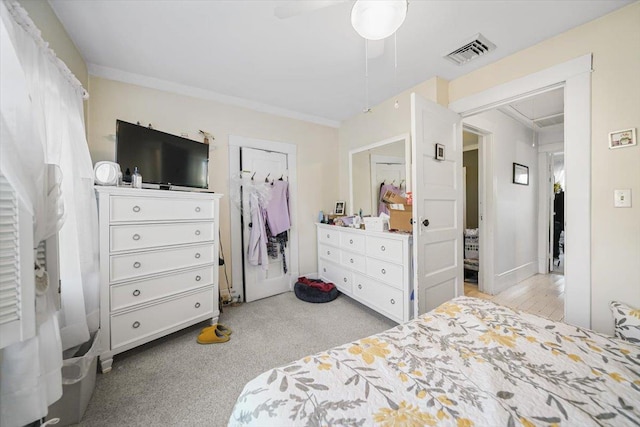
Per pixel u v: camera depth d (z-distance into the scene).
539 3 1.46
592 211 1.60
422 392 0.68
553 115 3.21
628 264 1.48
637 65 1.44
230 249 2.77
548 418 0.58
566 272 1.71
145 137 1.92
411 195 2.28
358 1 1.06
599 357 0.81
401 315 2.10
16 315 0.77
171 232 1.88
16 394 0.81
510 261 3.28
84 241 1.48
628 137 1.46
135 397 1.38
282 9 1.14
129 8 1.47
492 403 0.63
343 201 3.53
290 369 0.77
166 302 1.86
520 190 3.49
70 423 1.20
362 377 0.73
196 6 1.46
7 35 0.86
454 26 1.65
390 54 1.95
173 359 1.73
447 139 2.17
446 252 2.17
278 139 3.08
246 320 2.34
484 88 2.12
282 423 0.58
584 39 1.62
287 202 3.09
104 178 1.64
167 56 1.97
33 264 0.82
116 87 2.16
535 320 1.07
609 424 0.57
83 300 1.37
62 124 1.40
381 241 2.29
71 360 1.19
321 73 2.24
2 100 0.84
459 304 1.25
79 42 1.78
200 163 2.34
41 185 0.90
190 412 1.29
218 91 2.60
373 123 3.02
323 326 2.21
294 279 3.21
